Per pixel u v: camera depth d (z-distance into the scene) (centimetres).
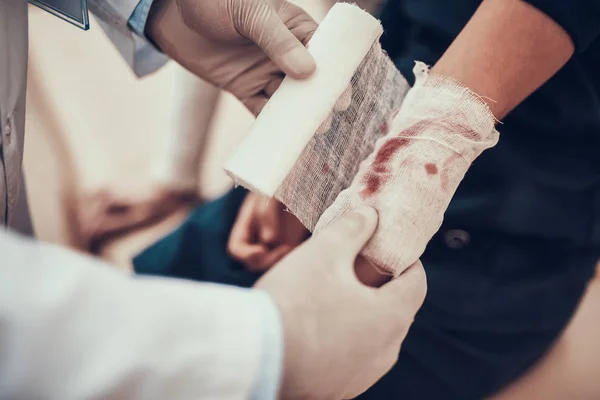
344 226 59
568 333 111
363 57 67
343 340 53
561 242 94
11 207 77
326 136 68
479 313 94
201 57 87
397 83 78
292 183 65
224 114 171
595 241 96
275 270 55
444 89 68
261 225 104
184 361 40
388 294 58
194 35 85
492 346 98
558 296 98
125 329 39
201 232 108
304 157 65
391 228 62
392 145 66
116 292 40
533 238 93
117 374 38
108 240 164
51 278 39
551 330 102
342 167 72
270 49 72
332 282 55
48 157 172
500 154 85
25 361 37
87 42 187
